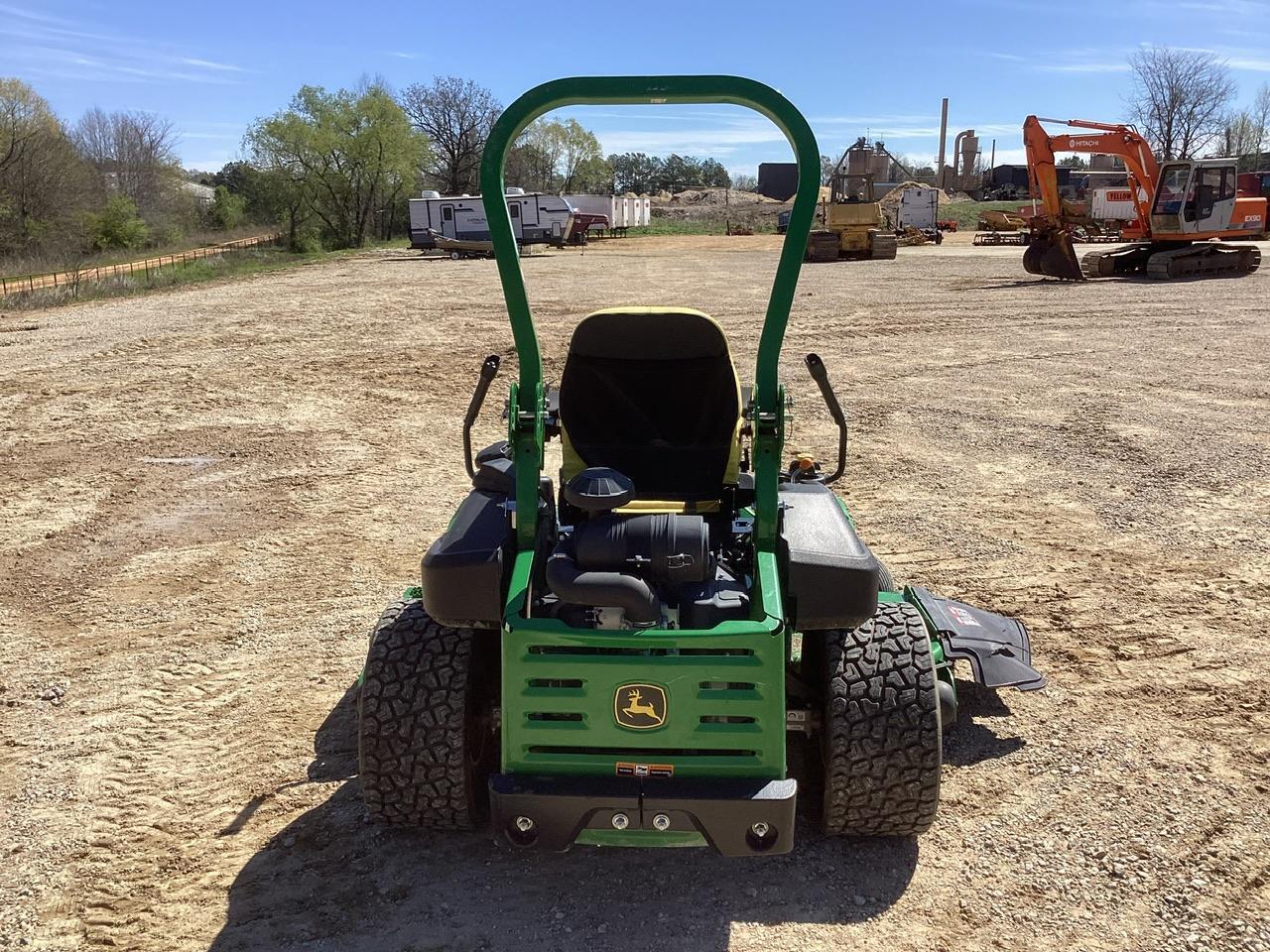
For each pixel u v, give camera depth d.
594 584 2.85
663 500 3.54
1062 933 3.11
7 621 5.60
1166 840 3.55
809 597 3.09
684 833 3.02
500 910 3.22
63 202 55.78
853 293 22.89
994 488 7.88
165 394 11.91
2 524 7.30
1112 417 10.17
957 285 24.81
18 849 3.57
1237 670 4.84
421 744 3.26
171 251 58.41
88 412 11.02
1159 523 6.98
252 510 7.59
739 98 3.02
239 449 9.41
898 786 3.21
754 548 3.16
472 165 76.88
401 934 3.12
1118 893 3.28
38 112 54.25
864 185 40.25
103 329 17.53
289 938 3.10
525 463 3.21
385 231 68.50
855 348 14.81
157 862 3.49
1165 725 4.34
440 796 3.32
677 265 34.16
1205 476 8.05
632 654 2.89
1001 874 3.38
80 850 3.56
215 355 14.59
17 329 17.70
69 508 7.68
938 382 12.22
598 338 3.49
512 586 3.00
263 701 4.65
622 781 2.95
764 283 25.84
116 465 8.89
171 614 5.66
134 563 6.47
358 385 12.45
